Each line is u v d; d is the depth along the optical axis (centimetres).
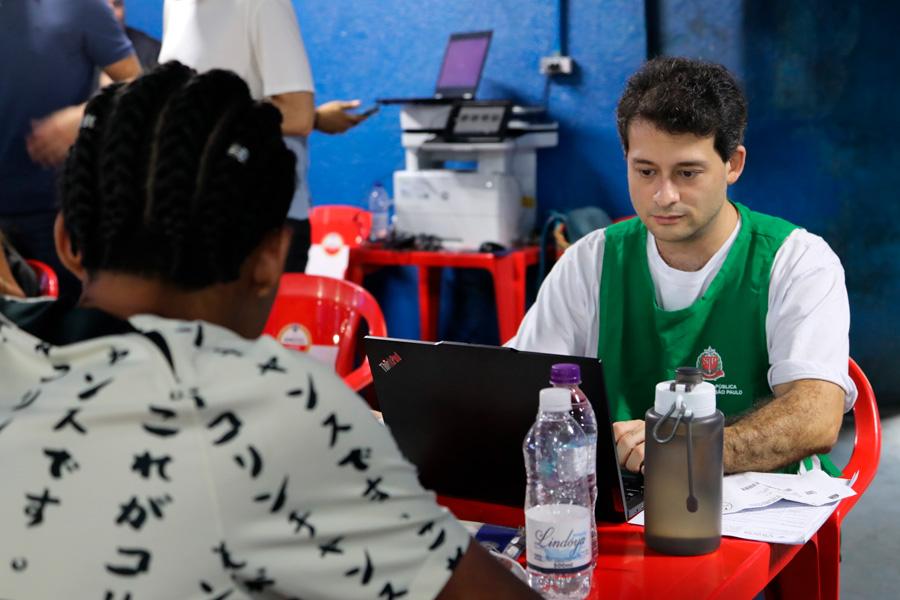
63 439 73
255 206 82
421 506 82
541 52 438
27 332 82
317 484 77
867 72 401
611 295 187
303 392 76
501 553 131
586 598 118
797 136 413
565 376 123
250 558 74
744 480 150
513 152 423
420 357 140
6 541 73
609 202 436
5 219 328
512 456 139
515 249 413
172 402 73
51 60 320
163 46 323
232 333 81
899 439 386
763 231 180
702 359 180
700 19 416
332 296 281
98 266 83
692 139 164
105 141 81
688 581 122
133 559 72
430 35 454
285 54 315
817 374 166
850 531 311
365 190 477
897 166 405
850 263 416
